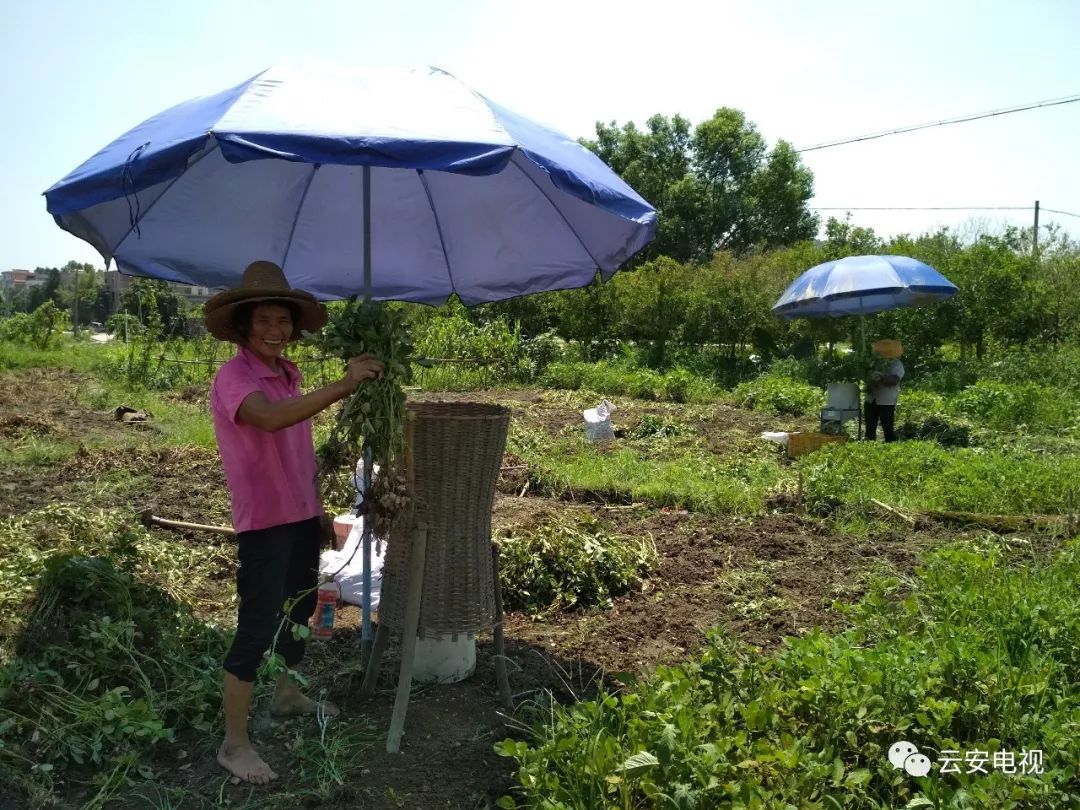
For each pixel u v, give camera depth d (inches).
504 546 213.6
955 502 310.3
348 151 116.2
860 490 312.7
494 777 129.7
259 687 154.9
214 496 309.0
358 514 136.4
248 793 125.1
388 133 119.4
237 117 120.0
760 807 98.3
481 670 168.7
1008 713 126.1
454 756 135.7
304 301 133.6
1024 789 104.2
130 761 128.8
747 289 847.1
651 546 249.0
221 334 132.1
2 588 171.9
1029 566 226.5
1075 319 735.7
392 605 149.6
